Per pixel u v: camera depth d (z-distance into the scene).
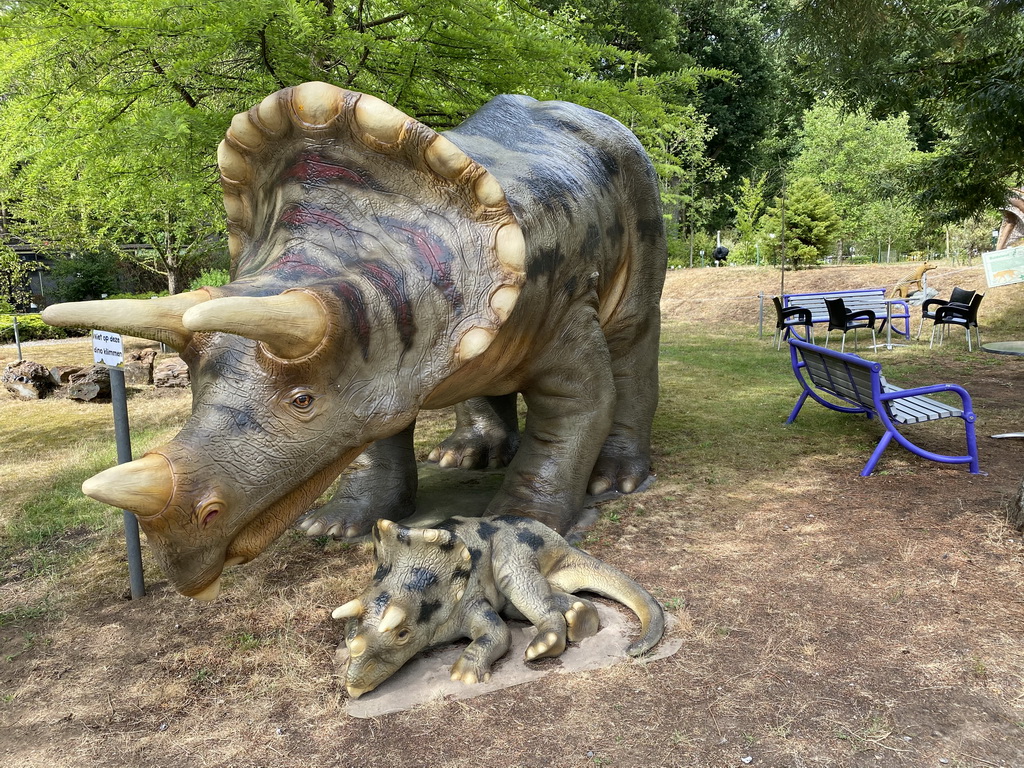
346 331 2.73
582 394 4.41
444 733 2.76
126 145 5.59
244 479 2.58
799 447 6.25
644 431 5.57
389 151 3.04
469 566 3.22
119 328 2.42
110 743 2.78
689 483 5.39
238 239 3.42
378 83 6.60
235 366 2.65
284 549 4.35
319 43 5.64
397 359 2.94
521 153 4.30
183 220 10.82
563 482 4.44
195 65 5.47
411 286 2.97
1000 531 4.30
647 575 3.95
